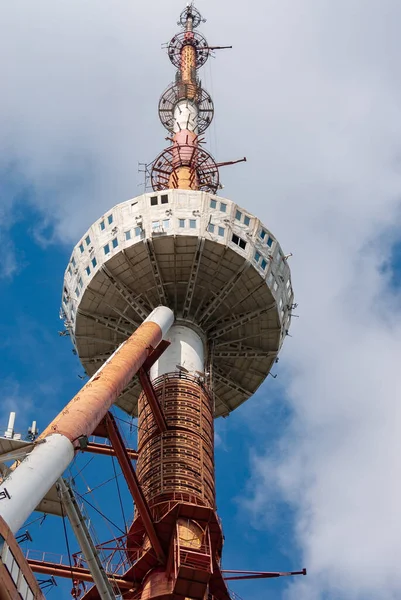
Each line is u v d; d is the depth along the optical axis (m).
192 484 50.56
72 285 63.88
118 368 46.19
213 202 62.81
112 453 49.25
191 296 60.84
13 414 40.09
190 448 52.78
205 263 61.09
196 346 60.25
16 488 31.34
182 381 57.03
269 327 63.66
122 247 60.59
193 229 60.56
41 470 33.19
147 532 46.44
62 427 37.44
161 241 60.25
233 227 61.91
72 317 63.56
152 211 61.91
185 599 44.28
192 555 44.28
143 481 51.44
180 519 46.81
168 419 54.31
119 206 63.25
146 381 51.44
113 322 62.53
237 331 63.88
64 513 38.75
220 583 46.16
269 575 49.31
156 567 46.38
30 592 28.61
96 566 39.00
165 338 59.97
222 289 61.56
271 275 62.69
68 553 38.94
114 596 40.09
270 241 64.00
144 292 61.56
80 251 63.72
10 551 28.00
